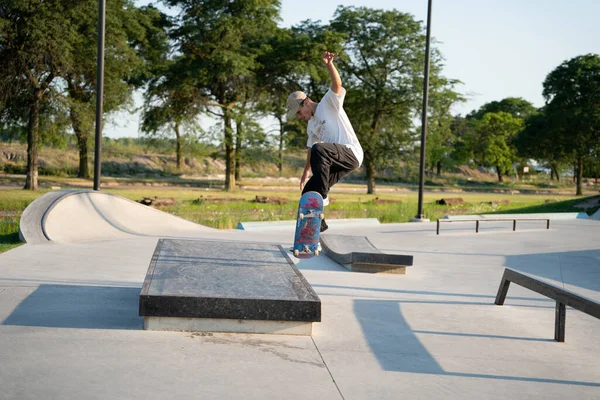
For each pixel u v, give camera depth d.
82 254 9.04
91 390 3.26
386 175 72.25
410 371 4.04
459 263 10.22
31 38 26.84
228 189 40.56
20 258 8.30
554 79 52.44
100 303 5.45
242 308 4.54
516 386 3.86
